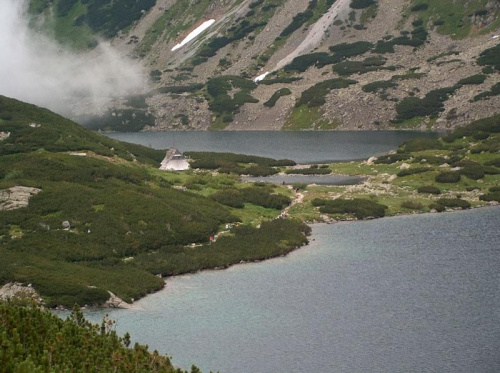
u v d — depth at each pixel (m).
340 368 98.06
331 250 152.00
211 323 113.38
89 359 77.38
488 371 96.56
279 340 107.00
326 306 119.88
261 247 150.25
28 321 81.12
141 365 79.50
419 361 99.69
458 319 113.62
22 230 146.38
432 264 140.88
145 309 119.38
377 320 113.75
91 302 119.25
